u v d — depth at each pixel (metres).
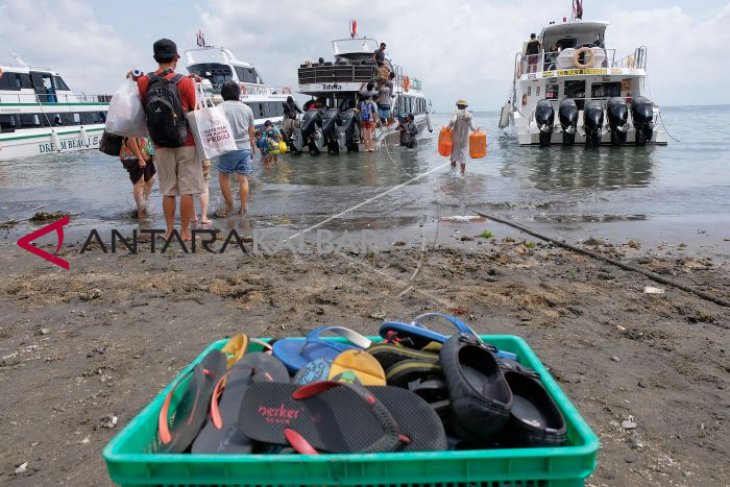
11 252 6.70
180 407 1.87
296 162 17.19
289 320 4.29
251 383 1.91
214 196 10.81
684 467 2.56
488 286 5.00
